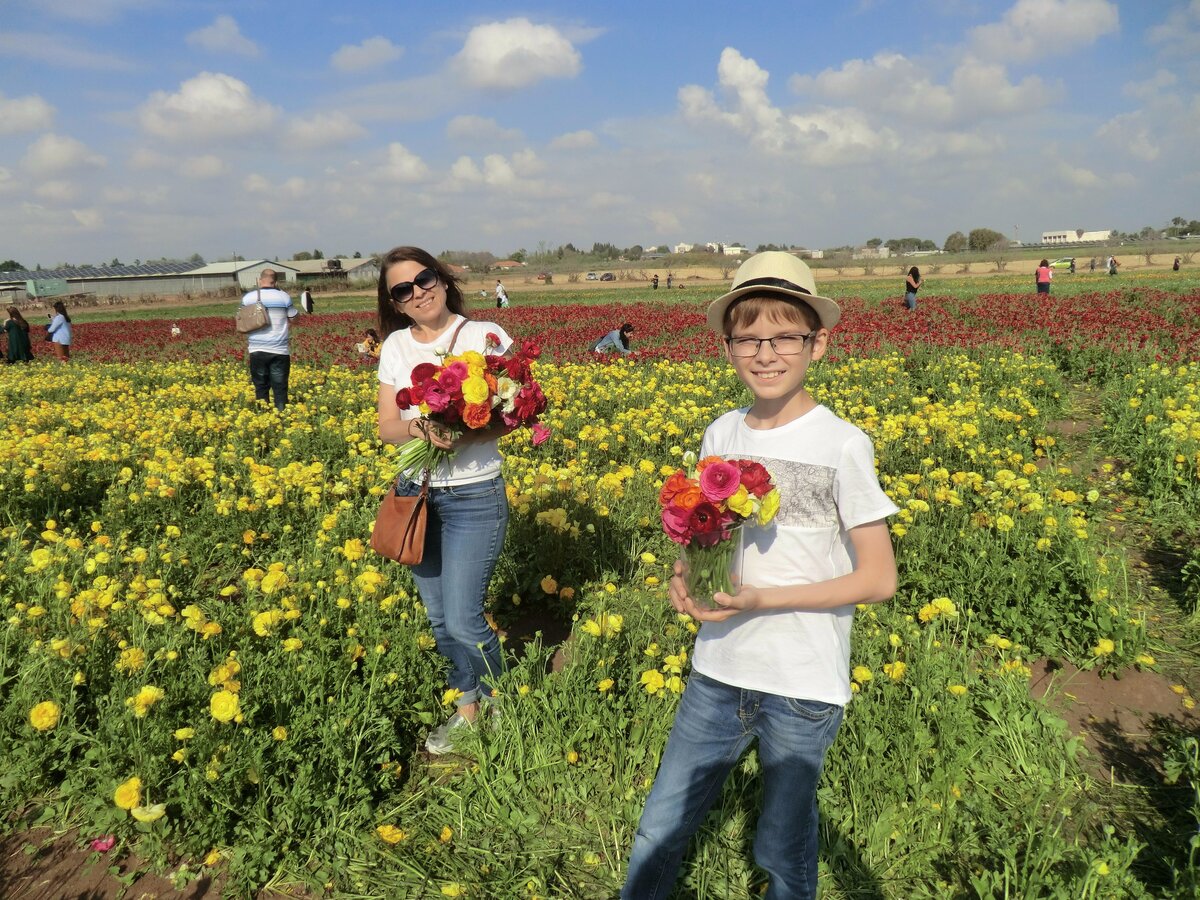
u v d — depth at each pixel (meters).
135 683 3.43
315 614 4.16
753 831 2.99
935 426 7.66
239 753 3.02
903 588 4.87
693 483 2.07
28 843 3.04
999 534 5.05
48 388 14.58
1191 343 13.62
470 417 3.07
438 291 3.52
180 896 2.82
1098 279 49.94
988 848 2.90
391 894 2.81
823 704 2.15
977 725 3.47
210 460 7.47
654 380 11.86
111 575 4.95
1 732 3.30
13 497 6.41
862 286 52.84
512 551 5.14
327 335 27.22
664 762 2.36
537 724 3.50
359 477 6.80
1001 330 17.23
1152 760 3.47
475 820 3.11
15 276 104.06
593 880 2.85
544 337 21.27
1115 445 8.28
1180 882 2.69
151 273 104.56
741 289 2.15
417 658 3.84
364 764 3.22
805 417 2.25
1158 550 5.71
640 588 4.95
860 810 3.01
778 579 2.18
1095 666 4.22
